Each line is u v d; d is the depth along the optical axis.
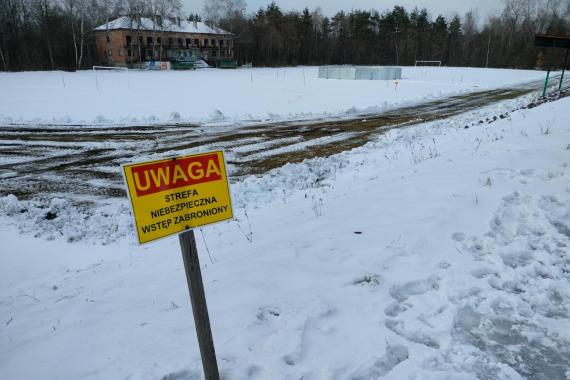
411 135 15.69
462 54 97.88
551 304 3.96
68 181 11.10
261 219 7.68
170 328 3.84
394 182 8.20
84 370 3.34
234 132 17.47
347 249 5.22
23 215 8.92
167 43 87.69
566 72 61.75
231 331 3.66
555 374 3.16
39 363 3.53
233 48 96.38
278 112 23.55
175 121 20.36
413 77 53.97
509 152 9.13
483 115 19.92
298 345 3.42
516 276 4.36
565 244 4.99
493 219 5.77
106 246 7.59
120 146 14.84
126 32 81.81
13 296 5.95
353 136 16.41
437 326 3.66
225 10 100.62
